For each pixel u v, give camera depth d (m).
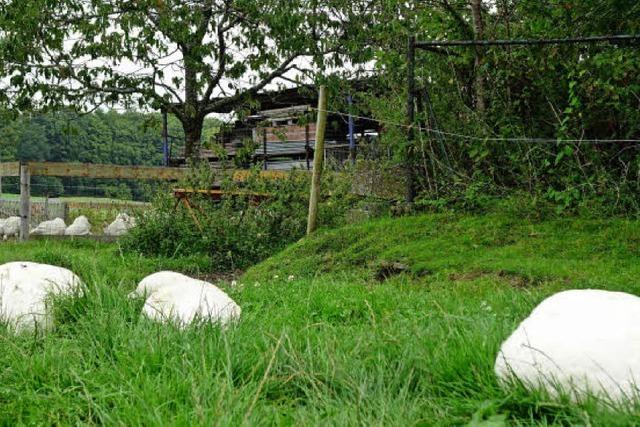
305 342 4.41
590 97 10.19
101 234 16.23
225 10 25.33
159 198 14.08
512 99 10.98
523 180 10.43
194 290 5.22
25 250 11.30
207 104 27.28
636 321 3.19
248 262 12.98
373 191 12.99
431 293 6.99
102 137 60.69
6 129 56.00
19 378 3.80
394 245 9.83
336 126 26.95
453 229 9.88
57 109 24.97
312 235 11.05
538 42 9.87
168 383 3.53
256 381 3.68
